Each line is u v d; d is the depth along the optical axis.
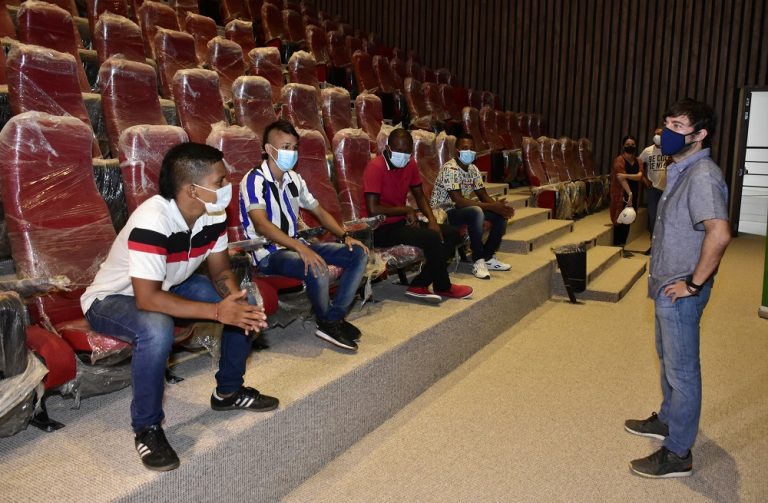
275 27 7.48
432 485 2.18
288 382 2.29
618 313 4.41
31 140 2.25
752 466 2.35
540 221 6.30
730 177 8.70
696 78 8.83
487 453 2.41
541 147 7.12
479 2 10.09
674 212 2.17
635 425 2.59
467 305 3.39
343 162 3.71
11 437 1.88
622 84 9.30
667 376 2.25
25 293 1.89
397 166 3.38
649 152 6.38
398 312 3.23
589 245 5.93
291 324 2.99
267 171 2.63
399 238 3.39
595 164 9.58
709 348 3.72
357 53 7.31
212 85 3.59
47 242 2.22
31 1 3.69
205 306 1.75
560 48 9.65
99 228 2.36
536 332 3.96
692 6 8.74
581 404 2.87
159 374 1.75
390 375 2.68
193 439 1.87
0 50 3.28
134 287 1.73
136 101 3.32
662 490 2.19
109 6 4.80
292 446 2.14
